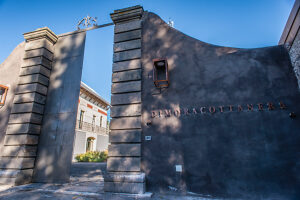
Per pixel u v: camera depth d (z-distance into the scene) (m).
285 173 4.54
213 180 4.88
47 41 8.12
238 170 4.80
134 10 6.90
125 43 6.64
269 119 4.97
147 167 5.39
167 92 5.89
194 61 6.00
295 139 4.70
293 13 4.86
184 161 5.19
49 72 8.03
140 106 5.84
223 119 5.25
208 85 5.65
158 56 6.35
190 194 4.91
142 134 5.70
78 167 12.27
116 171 5.43
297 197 4.35
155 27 6.75
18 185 6.25
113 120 5.91
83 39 8.05
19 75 7.71
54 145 7.02
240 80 5.46
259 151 4.81
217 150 5.06
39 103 7.41
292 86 5.09
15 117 7.14
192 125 5.41
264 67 5.43
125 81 6.23
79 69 7.70
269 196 4.49
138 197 4.79
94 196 4.96
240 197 4.62
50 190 5.61
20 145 6.75
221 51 5.90
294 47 5.09
